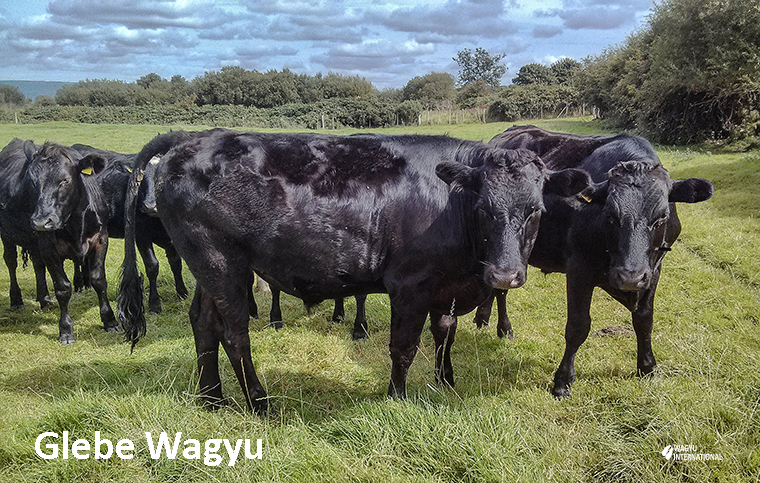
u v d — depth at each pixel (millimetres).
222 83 63531
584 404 4684
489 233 4012
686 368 4906
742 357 4988
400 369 4668
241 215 4359
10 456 3861
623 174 4211
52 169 6504
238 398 5062
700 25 18953
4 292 8797
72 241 6871
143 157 4668
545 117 45688
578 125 31953
